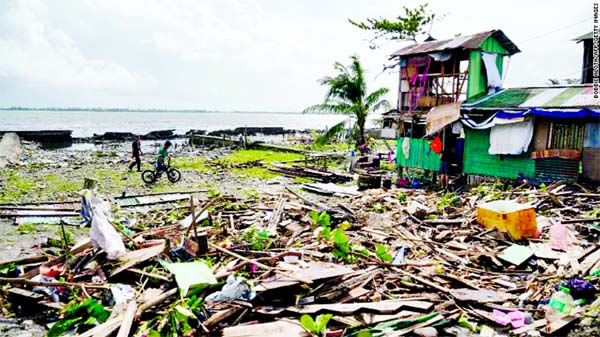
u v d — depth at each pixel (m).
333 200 18.05
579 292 7.51
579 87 18.69
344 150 38.78
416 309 7.14
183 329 6.34
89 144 53.00
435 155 21.48
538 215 13.02
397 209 14.66
